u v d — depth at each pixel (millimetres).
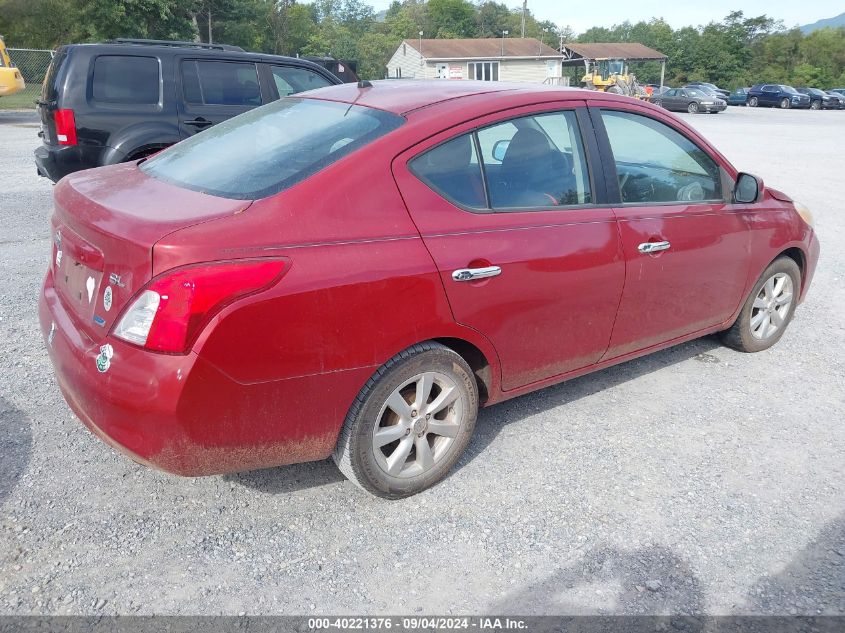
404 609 2492
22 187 9750
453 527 2941
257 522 2930
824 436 3777
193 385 2373
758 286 4617
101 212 2678
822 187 11781
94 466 3258
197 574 2617
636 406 4070
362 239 2707
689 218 3926
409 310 2799
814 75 75062
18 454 3312
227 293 2371
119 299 2469
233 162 3043
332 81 8734
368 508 3051
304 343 2561
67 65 7117
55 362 2818
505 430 3750
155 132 7398
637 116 3820
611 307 3619
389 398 2881
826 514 3096
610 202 3602
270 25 61719
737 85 77188
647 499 3170
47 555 2668
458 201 3023
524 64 60500
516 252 3121
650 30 97625
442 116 3049
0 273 5895
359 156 2803
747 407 4086
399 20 105938
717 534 2939
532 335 3314
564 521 3000
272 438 2635
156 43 7840
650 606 2537
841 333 5344
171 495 3080
